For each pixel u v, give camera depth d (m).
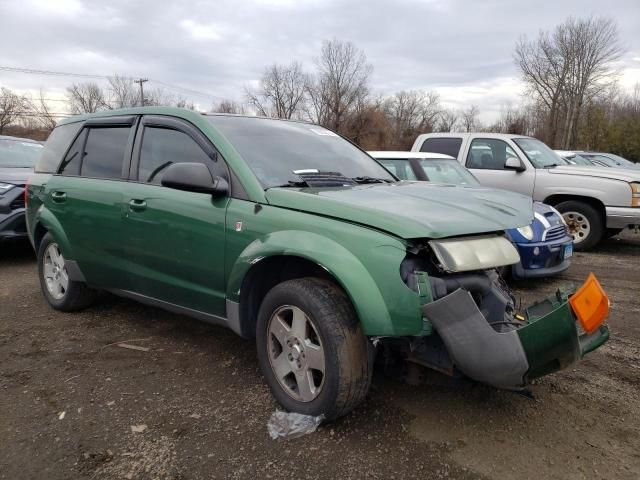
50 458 2.65
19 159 8.27
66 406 3.16
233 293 3.23
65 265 4.66
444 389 3.39
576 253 8.45
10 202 6.84
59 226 4.60
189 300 3.63
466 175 8.06
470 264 2.67
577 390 3.43
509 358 2.48
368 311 2.62
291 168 3.60
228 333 4.39
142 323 4.64
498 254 2.83
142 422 2.98
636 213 7.91
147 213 3.76
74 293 4.76
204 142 3.62
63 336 4.32
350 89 59.03
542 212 6.01
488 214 3.01
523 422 3.03
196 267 3.49
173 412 3.09
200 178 3.21
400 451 2.73
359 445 2.77
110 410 3.11
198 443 2.79
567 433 2.92
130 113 4.30
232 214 3.25
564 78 49.16
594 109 46.72
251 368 3.70
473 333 2.52
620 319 4.94
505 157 9.02
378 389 3.38
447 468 2.60
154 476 2.52
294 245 2.88
